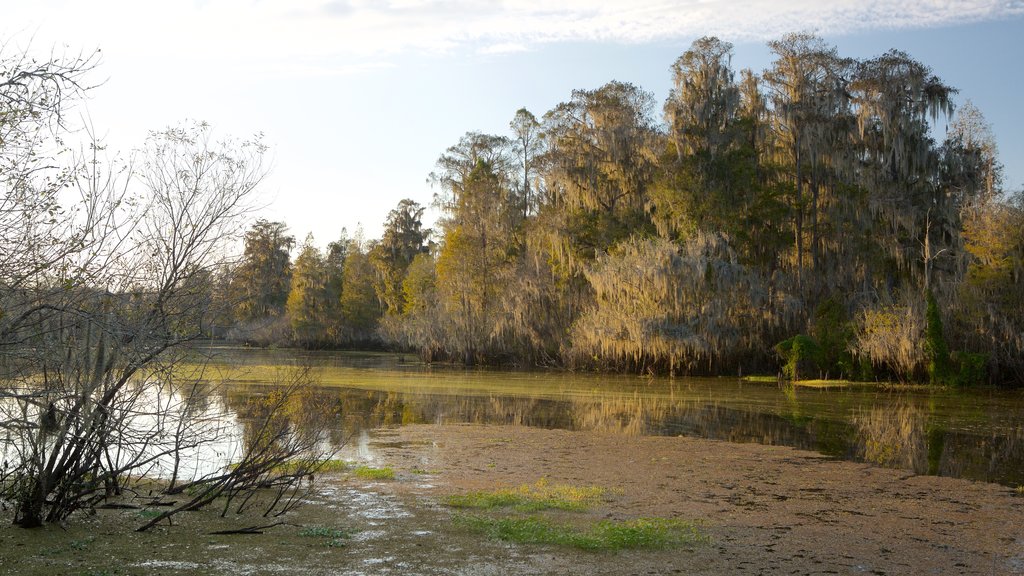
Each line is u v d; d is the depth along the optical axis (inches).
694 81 1610.5
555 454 634.8
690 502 459.5
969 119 1539.1
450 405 1004.6
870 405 1007.6
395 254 2842.0
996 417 890.1
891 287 1451.8
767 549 354.3
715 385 1312.7
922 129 1465.3
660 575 310.0
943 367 1224.2
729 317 1461.6
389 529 372.2
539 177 2028.8
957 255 1338.6
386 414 909.2
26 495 332.8
